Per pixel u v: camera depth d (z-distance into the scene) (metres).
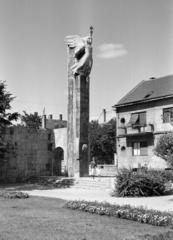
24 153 42.66
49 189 31.50
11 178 41.28
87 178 34.69
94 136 74.25
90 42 39.84
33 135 43.66
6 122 36.94
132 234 11.52
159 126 51.09
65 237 11.05
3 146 38.84
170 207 17.95
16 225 12.79
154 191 24.44
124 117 56.28
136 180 24.17
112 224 13.16
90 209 15.88
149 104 52.84
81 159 38.28
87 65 39.34
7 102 36.34
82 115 39.00
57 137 44.56
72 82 39.75
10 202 19.77
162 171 27.02
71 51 40.16
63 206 17.70
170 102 50.25
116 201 21.06
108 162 74.75
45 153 44.41
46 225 12.83
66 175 41.78
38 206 18.05
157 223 13.00
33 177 40.25
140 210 14.62
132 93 57.53
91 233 11.64
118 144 56.69
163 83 55.00
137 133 53.25
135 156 54.00
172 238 10.40
